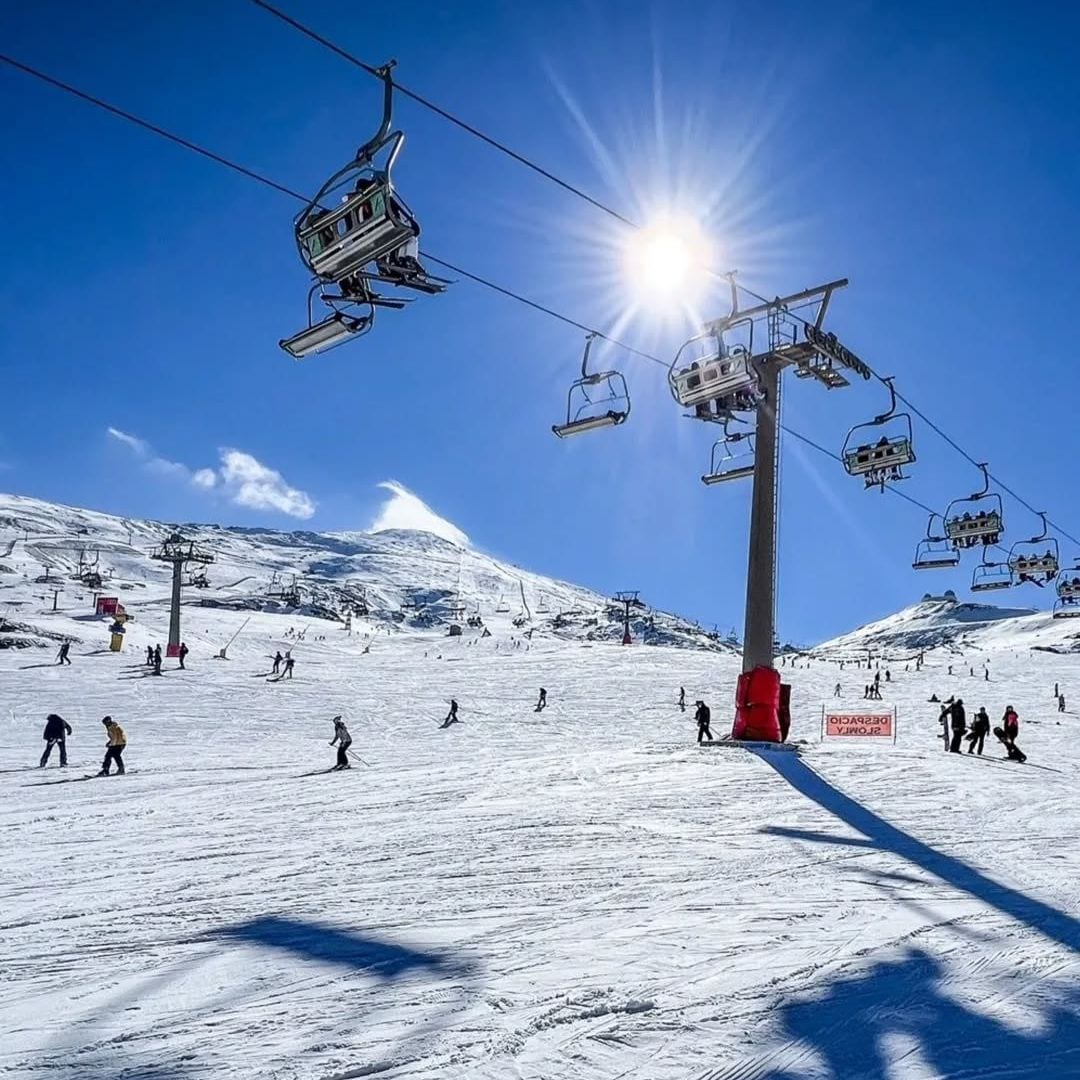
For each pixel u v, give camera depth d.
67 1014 4.96
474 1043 4.46
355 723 34.22
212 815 13.12
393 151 9.70
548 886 8.02
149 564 174.12
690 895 7.66
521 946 6.13
